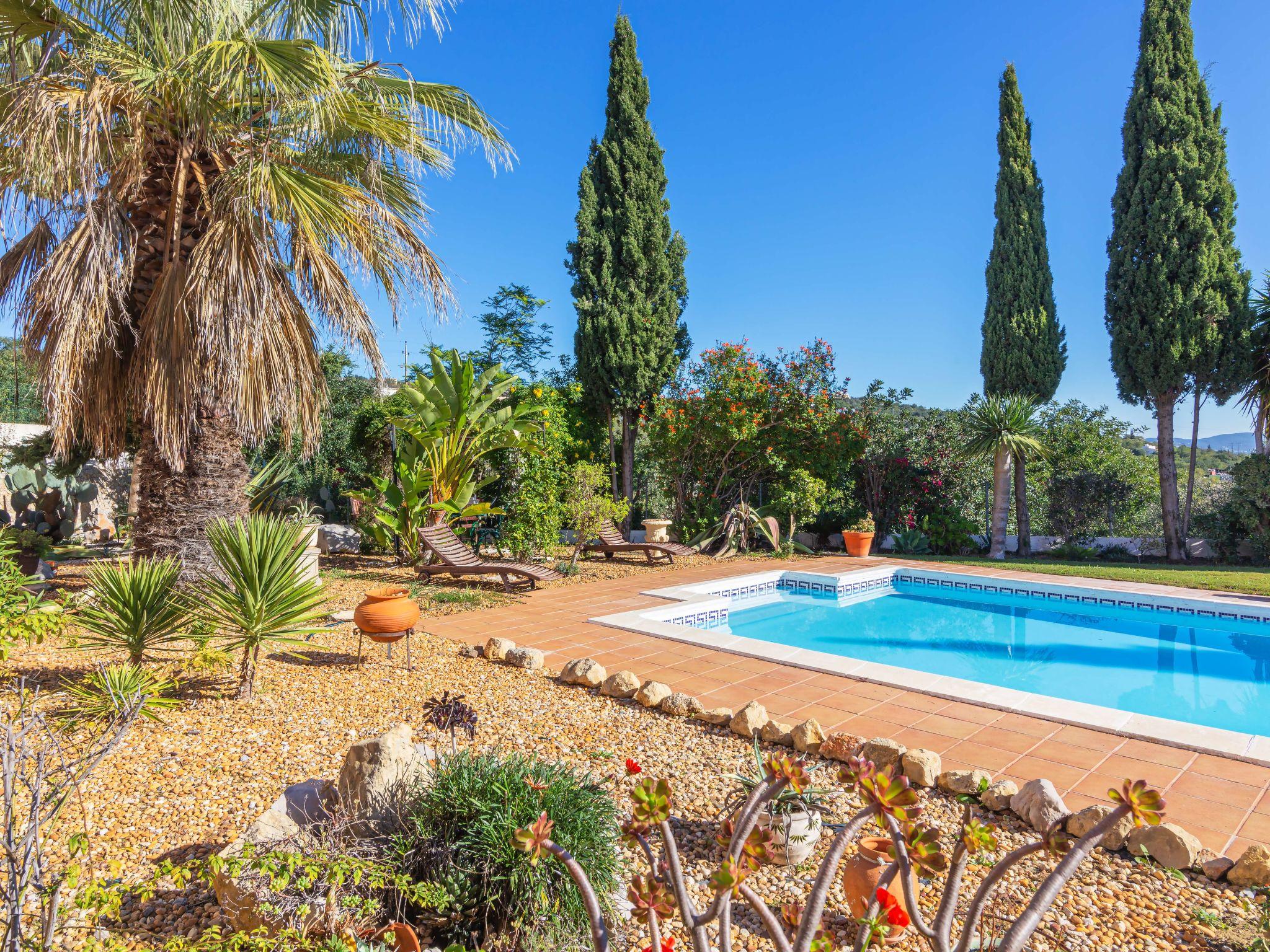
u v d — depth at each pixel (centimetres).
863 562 1372
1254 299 1370
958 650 837
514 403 1289
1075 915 263
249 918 232
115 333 666
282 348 681
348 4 731
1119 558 1488
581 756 416
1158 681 712
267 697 509
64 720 421
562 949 233
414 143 775
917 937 250
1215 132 1438
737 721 455
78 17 660
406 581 1040
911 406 1745
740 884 141
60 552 1183
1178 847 296
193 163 666
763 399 1543
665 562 1347
